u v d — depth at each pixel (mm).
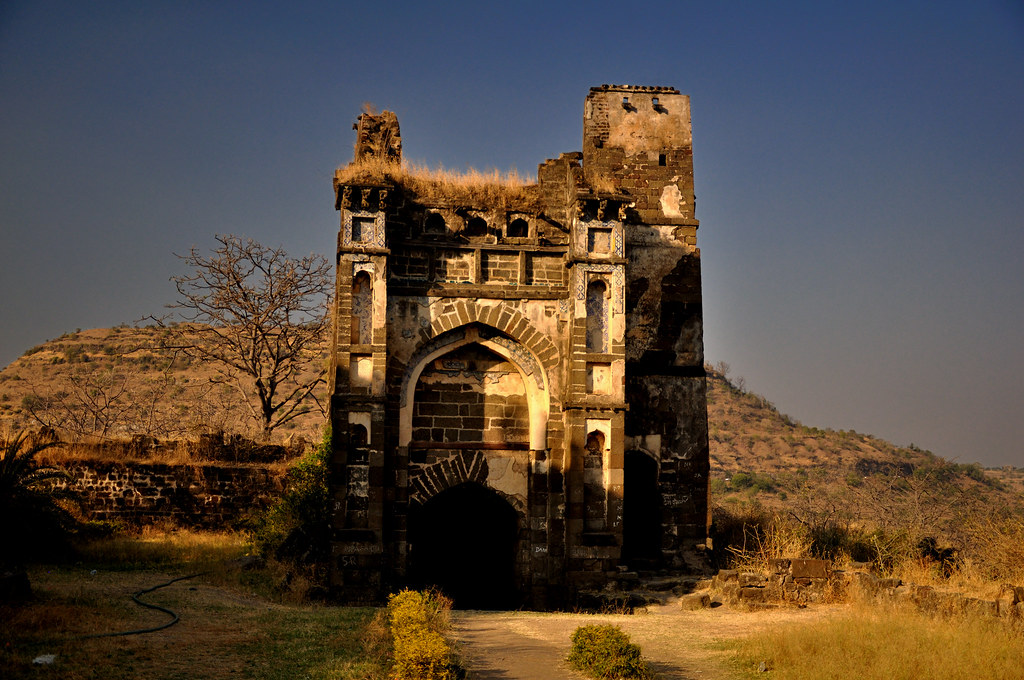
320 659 12477
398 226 22734
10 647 11867
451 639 14383
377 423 21438
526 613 19000
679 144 26953
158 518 28109
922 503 32500
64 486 27297
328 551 22203
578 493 21984
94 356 68688
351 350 21547
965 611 15719
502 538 23484
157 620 14625
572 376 22359
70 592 16203
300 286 39562
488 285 22859
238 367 39938
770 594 18422
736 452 87188
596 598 20578
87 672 10992
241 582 19859
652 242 26172
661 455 25062
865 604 16344
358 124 24703
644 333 25641
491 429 22719
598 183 23250
